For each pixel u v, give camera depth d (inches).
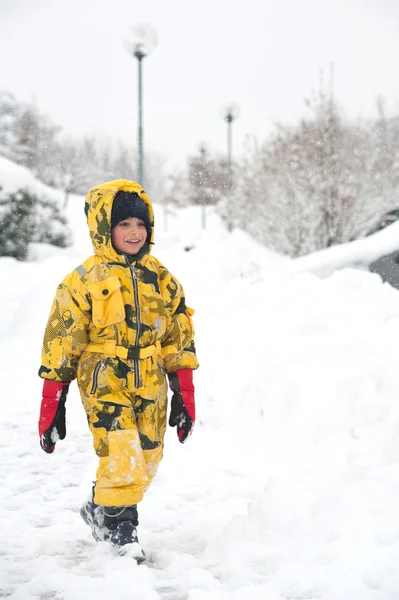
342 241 742.5
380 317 226.4
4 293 410.6
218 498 158.2
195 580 112.7
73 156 1676.9
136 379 124.6
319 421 170.4
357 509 124.8
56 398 125.1
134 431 122.2
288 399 185.6
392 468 134.6
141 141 681.0
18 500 160.9
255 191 792.3
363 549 113.0
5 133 1829.5
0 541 137.4
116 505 119.7
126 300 125.2
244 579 113.0
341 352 192.9
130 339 125.0
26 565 124.3
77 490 167.5
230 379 221.0
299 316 237.6
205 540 134.2
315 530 123.5
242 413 199.9
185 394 134.2
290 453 170.6
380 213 743.1
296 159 761.6
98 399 123.3
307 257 379.9
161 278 132.7
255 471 170.9
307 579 108.3
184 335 133.5
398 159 778.2
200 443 194.9
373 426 157.4
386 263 359.6
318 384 181.2
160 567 121.8
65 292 124.3
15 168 786.8
